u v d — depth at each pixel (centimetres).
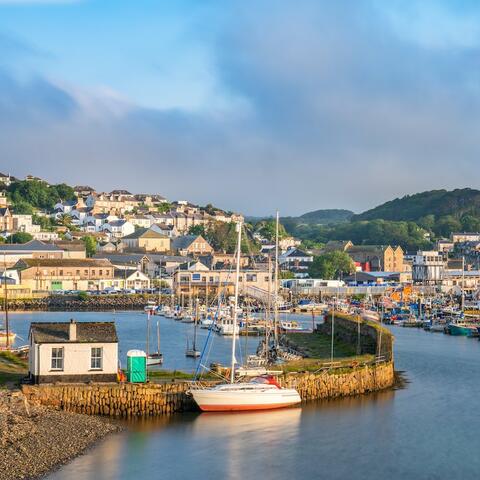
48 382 8019
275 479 6425
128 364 8312
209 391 8144
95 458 6656
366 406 8888
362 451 7194
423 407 8900
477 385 10331
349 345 13000
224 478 6406
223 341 15250
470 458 7056
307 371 9238
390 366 10312
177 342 14988
